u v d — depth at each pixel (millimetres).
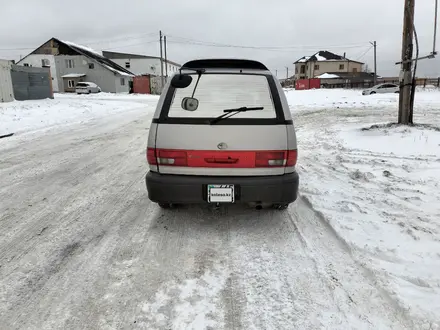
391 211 3557
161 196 3072
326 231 3205
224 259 2740
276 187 3004
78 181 4957
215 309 2154
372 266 2555
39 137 9008
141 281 2453
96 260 2750
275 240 3045
